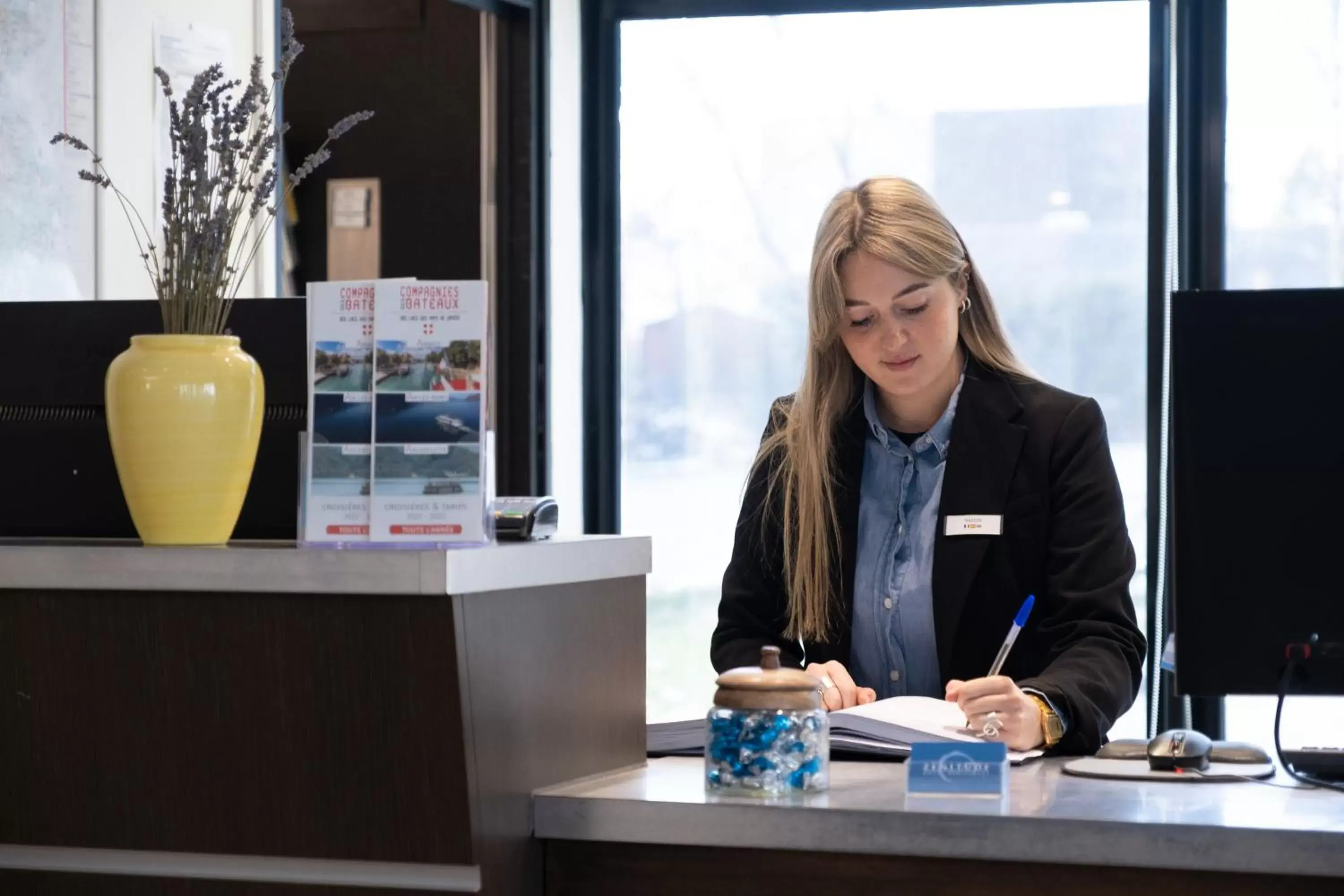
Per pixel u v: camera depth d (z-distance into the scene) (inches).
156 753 70.1
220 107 79.8
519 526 74.5
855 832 64.7
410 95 174.4
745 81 177.3
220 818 69.4
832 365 102.4
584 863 70.1
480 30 172.9
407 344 69.1
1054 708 80.8
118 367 72.1
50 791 72.0
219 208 75.0
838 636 102.0
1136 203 165.5
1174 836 61.6
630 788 71.2
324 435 69.4
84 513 81.3
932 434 100.7
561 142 176.7
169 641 69.3
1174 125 161.8
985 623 97.9
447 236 174.2
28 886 72.8
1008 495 98.1
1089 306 167.3
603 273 180.9
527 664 69.5
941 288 97.4
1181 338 69.4
